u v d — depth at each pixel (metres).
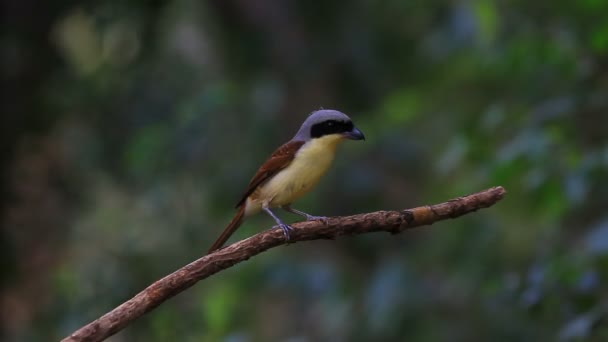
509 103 11.73
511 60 10.84
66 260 15.37
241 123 14.86
